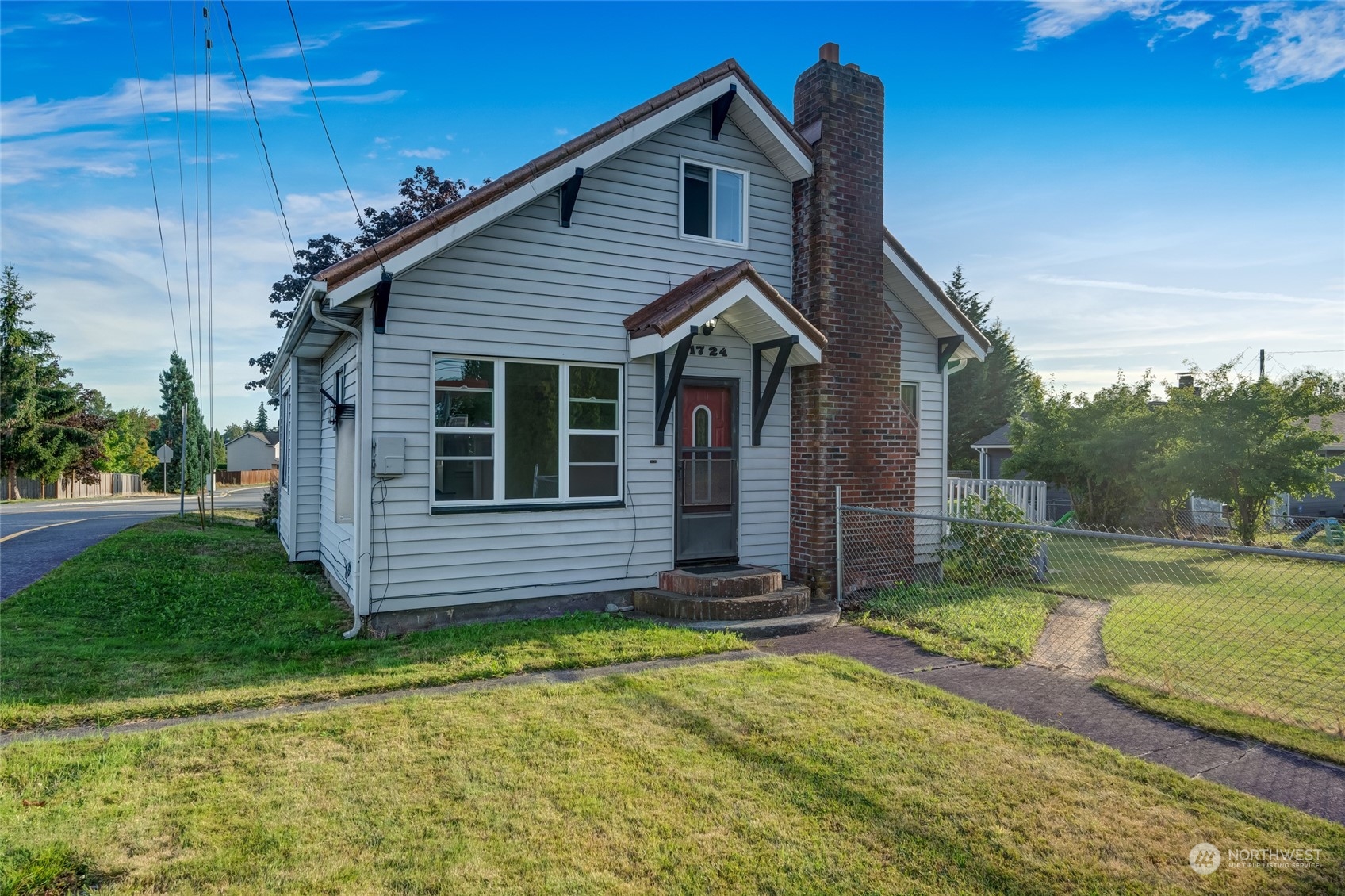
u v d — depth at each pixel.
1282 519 22.53
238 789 4.20
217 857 3.51
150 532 17.53
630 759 4.65
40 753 4.58
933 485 11.95
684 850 3.63
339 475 9.67
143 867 3.42
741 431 9.97
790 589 9.12
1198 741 5.12
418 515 8.05
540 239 8.69
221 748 4.76
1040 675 6.68
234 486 69.56
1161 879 3.40
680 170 9.62
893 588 10.20
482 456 8.45
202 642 7.69
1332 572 13.48
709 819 3.93
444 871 3.44
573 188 8.61
